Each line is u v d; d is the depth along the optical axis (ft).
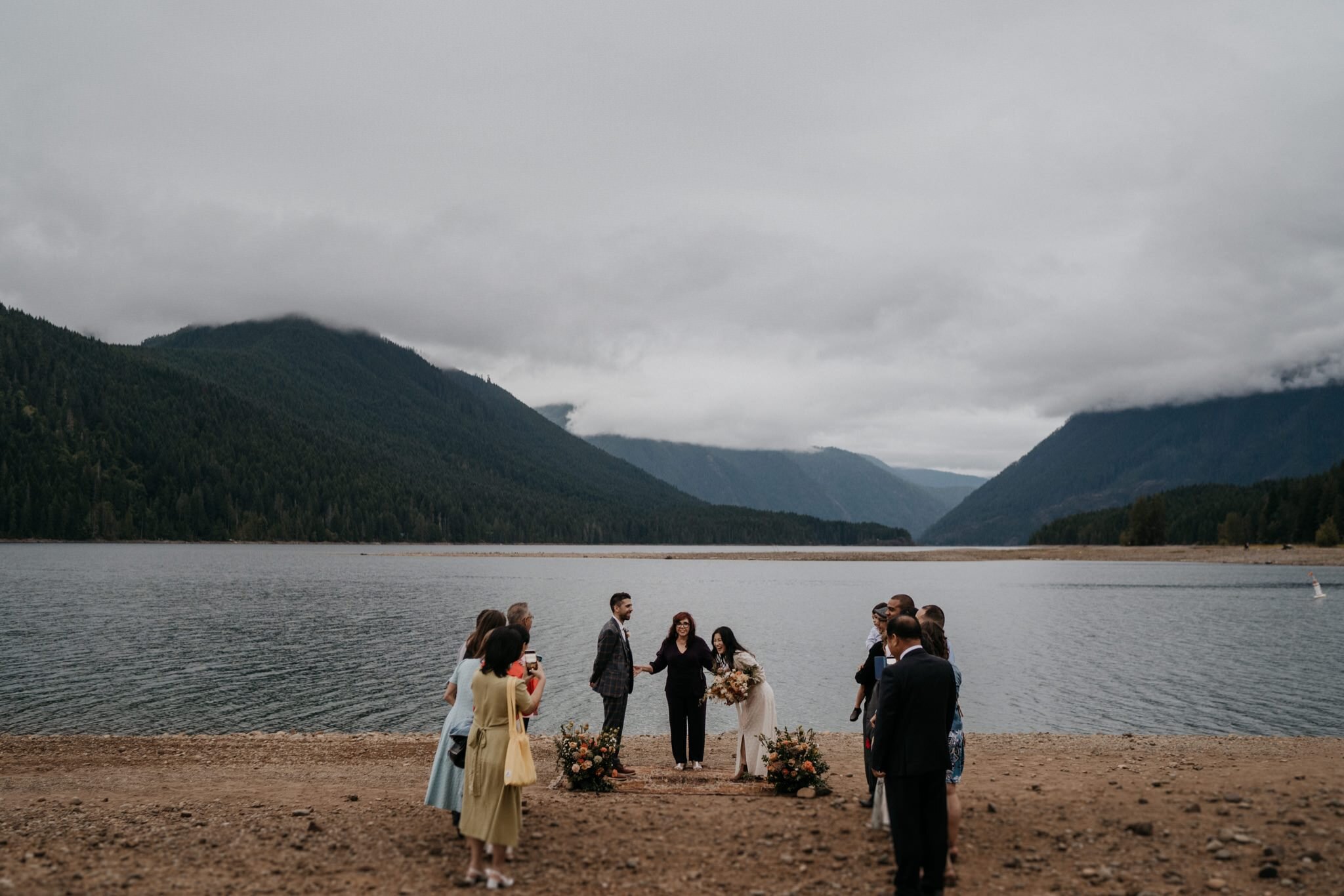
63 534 549.95
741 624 156.04
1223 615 170.50
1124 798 32.68
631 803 34.40
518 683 25.09
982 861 25.82
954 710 24.36
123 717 76.02
